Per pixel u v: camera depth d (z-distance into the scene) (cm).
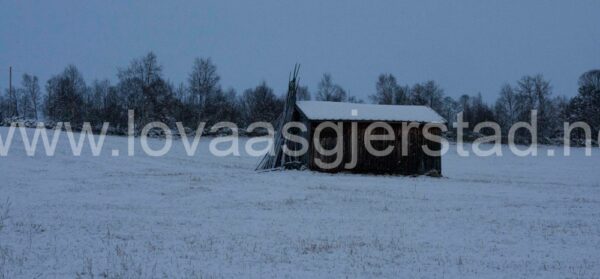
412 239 1566
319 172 3747
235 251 1350
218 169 3906
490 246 1488
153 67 9512
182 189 2664
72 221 1745
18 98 11031
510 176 4350
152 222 1767
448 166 5375
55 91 10250
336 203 2291
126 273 1116
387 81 11681
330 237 1567
